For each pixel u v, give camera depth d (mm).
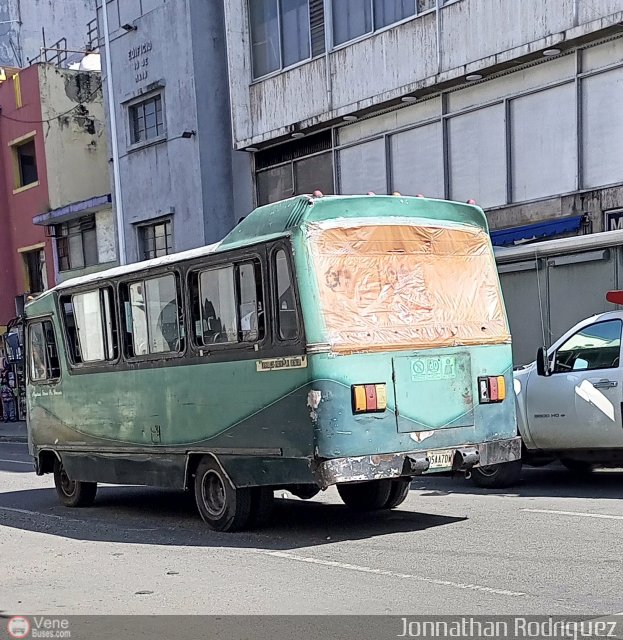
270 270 8117
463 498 10211
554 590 6090
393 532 8492
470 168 17312
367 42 18672
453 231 8695
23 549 9000
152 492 12812
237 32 21859
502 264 13352
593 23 14461
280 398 8023
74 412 11133
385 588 6449
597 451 10094
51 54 38156
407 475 7969
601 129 15047
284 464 8016
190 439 9148
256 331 8289
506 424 8664
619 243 11773
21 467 17312
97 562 8125
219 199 23234
